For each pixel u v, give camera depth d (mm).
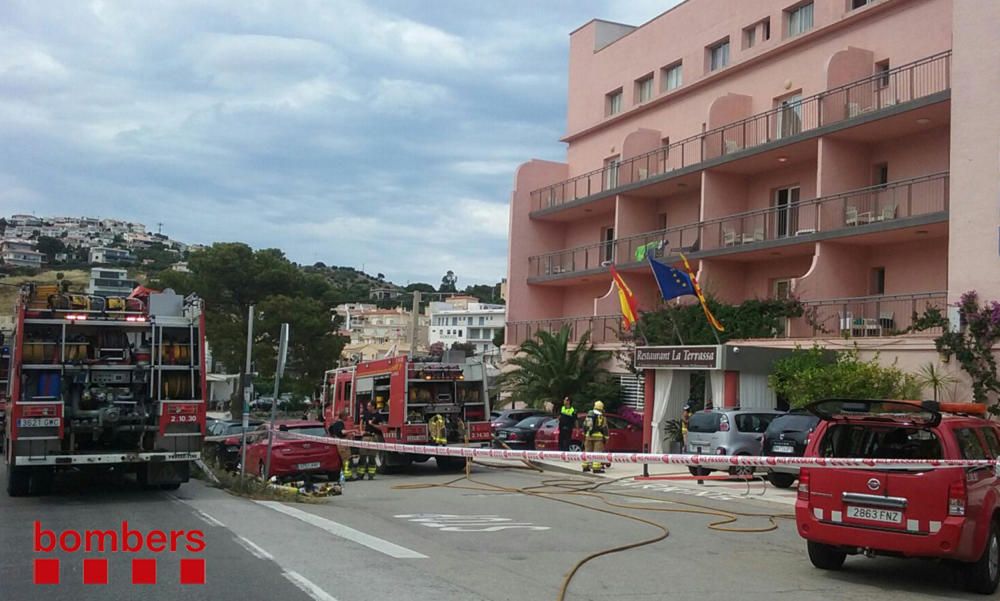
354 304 139125
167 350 14906
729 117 30875
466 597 7641
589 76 41250
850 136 26016
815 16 28562
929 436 9172
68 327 14406
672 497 17391
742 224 29922
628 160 35344
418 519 13102
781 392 22766
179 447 14633
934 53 24500
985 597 8609
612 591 8266
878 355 22344
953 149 21281
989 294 20219
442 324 112375
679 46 35156
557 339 34094
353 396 25312
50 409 13742
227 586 7855
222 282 48469
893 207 25016
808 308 25969
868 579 9336
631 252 35594
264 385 65312
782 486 19234
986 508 8734
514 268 42062
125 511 12898
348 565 8875
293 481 18375
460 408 23078
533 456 12234
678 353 24938
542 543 11070
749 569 9727
